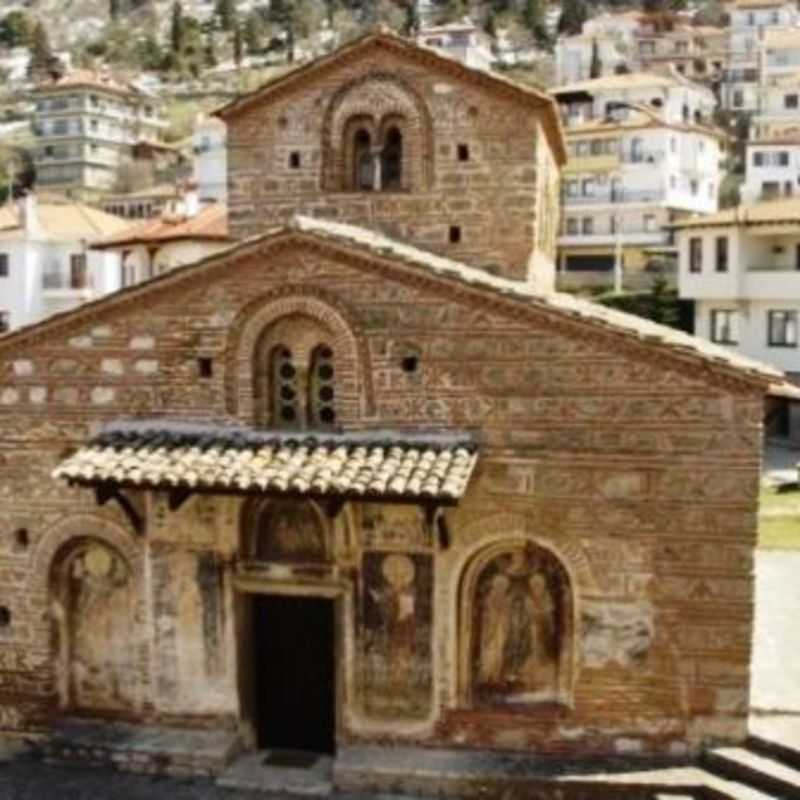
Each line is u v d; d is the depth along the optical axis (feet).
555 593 59.62
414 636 60.85
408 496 55.11
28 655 65.57
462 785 58.03
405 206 74.49
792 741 56.85
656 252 271.28
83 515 64.34
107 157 431.02
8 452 65.10
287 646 64.90
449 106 73.20
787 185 299.58
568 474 58.23
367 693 61.52
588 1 546.26
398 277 59.16
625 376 57.11
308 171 75.82
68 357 63.77
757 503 56.34
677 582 57.47
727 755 56.65
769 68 393.70
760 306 187.11
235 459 59.11
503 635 60.34
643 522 57.57
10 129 476.13
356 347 59.93
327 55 74.38
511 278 73.51
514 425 58.65
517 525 58.90
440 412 59.47
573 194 281.95
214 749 61.87
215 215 183.42
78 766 63.26
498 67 479.00
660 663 57.98
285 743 65.31
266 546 62.39
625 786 56.18
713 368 55.77
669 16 475.72
